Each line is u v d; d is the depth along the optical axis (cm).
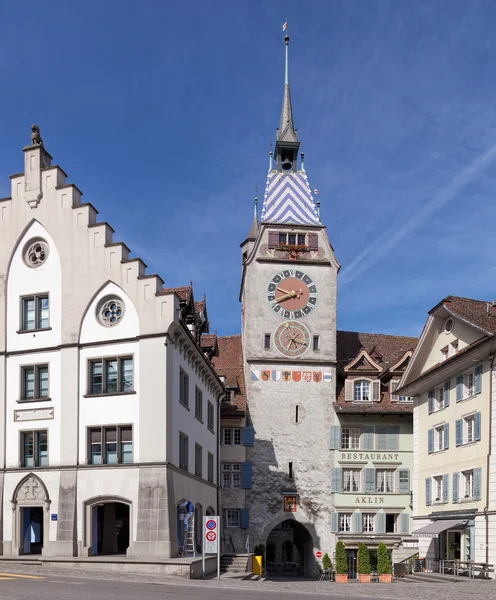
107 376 3672
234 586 2869
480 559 3678
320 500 5616
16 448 3772
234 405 5703
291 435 5694
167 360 3562
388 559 3925
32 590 2212
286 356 5803
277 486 5603
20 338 3875
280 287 5894
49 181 3956
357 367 5872
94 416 3641
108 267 3750
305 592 2670
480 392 3828
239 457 5606
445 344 4372
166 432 3497
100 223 3812
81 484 3584
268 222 5956
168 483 3462
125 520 3988
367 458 5694
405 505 5638
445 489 4197
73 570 3209
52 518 3606
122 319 3678
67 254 3847
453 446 4128
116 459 3566
